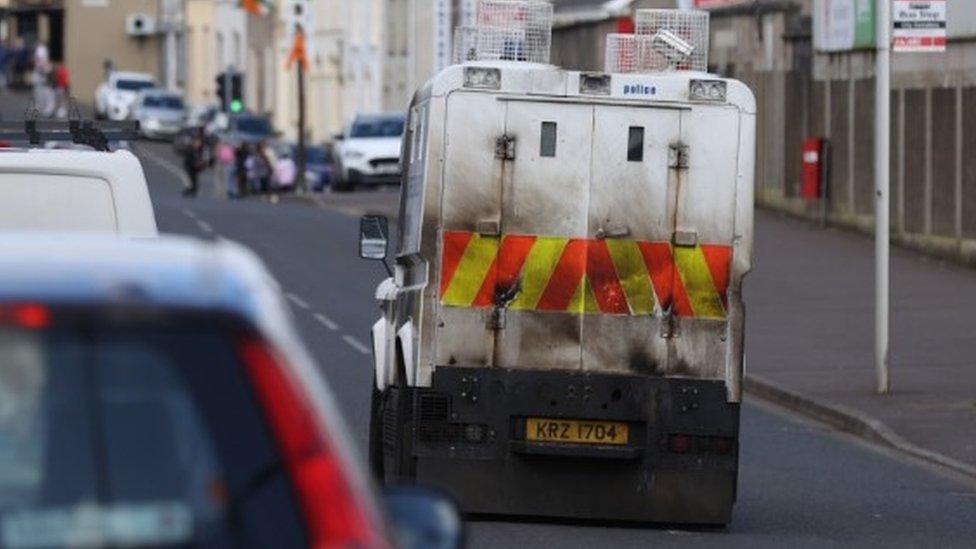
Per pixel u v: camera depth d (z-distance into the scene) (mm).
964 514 28531
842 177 69250
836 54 69562
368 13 137125
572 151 26344
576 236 26391
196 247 10078
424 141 26609
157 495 8781
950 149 61062
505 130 26281
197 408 8852
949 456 33844
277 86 153750
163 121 148125
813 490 30547
